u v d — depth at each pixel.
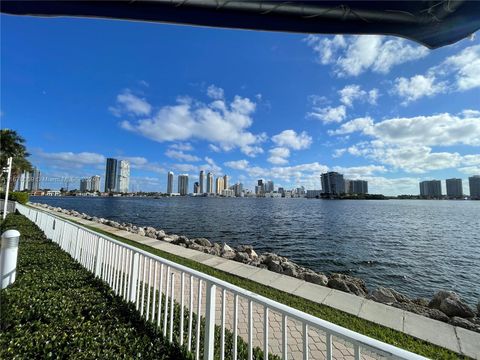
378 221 31.31
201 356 2.67
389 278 10.06
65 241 6.83
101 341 2.71
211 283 2.34
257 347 2.90
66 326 2.94
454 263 12.20
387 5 1.57
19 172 38.81
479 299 8.15
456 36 1.71
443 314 4.53
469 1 1.50
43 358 2.38
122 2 1.50
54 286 4.07
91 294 3.94
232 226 24.66
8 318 2.97
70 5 1.52
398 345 3.35
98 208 49.97
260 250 14.45
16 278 4.23
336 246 15.78
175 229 21.94
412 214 42.78
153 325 3.14
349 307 4.48
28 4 1.51
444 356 3.12
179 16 1.60
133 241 10.16
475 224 28.78
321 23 1.67
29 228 10.05
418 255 13.70
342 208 58.66
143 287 3.48
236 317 2.11
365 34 1.73
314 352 3.15
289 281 5.79
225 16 1.61
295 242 16.94
